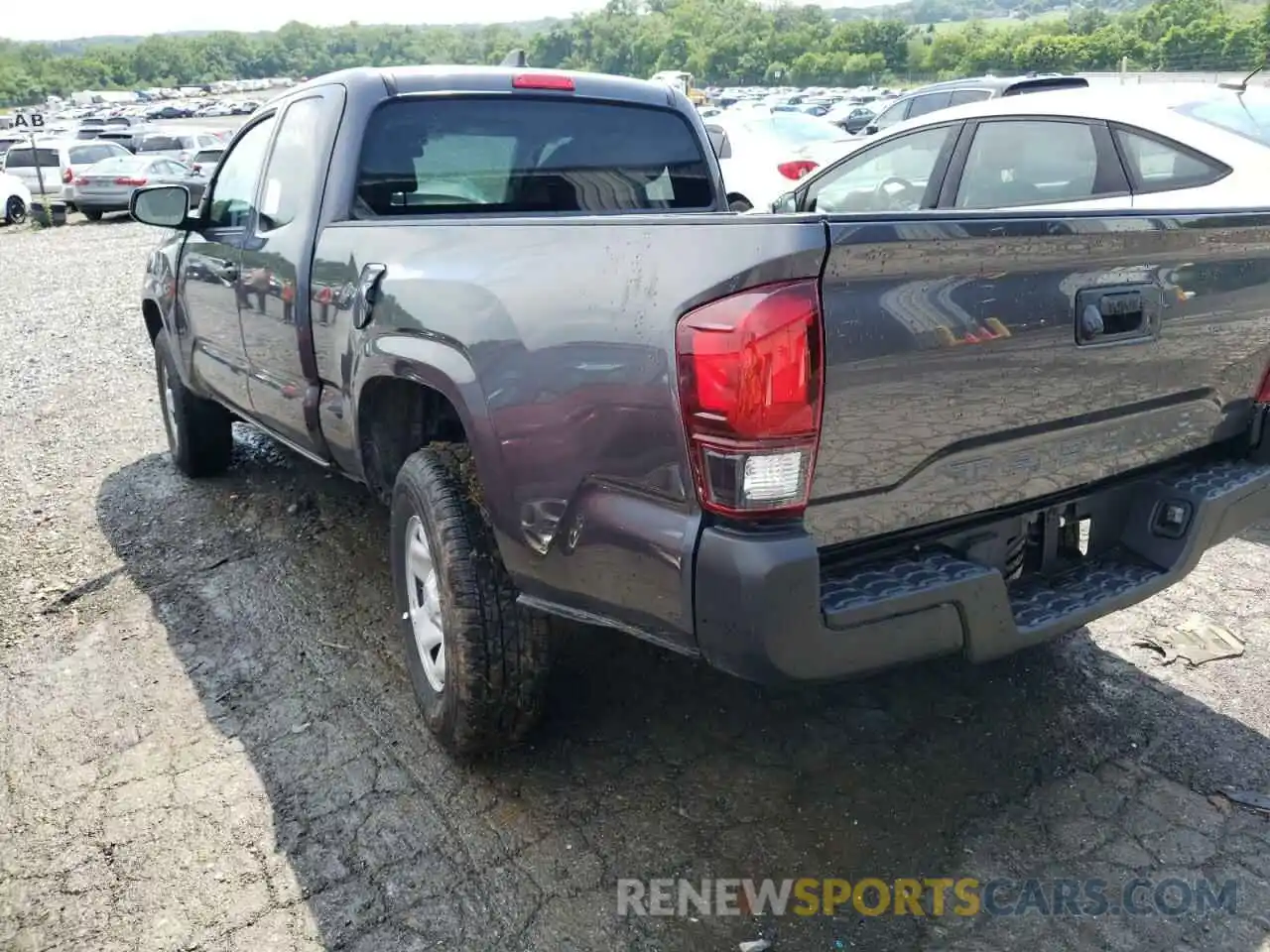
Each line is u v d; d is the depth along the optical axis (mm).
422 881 2689
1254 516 2945
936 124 5938
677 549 2230
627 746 3197
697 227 2176
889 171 6445
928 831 2814
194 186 5348
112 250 18156
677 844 2787
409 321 2988
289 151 4090
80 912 2631
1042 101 5508
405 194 3834
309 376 3812
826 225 2041
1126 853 2721
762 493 2125
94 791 3094
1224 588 4148
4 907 2656
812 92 81312
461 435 3424
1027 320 2393
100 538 4965
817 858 2729
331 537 4844
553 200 4203
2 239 20906
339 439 3672
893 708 3365
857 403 2182
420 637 3211
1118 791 2949
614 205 4344
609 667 3604
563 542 2527
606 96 4305
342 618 4094
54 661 3859
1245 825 2811
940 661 3619
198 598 4309
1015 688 3461
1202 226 2629
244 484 5602
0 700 3607
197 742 3324
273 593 4320
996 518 2613
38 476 5914
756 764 3104
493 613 2840
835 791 2979
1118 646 3729
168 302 5254
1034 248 2318
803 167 10883
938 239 2154
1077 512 2799
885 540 2436
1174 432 2867
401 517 3215
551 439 2488
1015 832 2803
